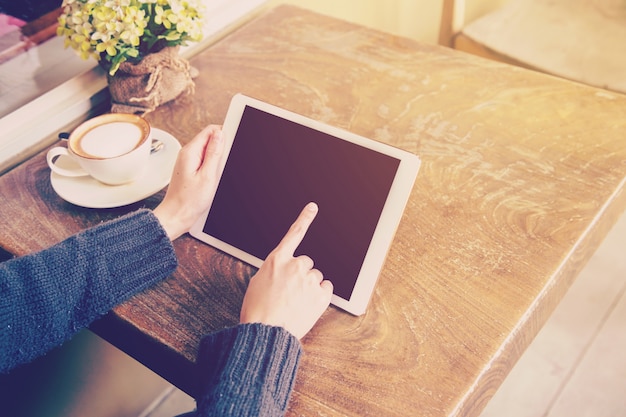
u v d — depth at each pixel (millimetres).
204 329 696
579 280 1635
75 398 1155
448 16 1630
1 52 1166
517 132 931
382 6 1964
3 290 676
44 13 1187
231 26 1331
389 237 714
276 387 611
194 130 977
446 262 750
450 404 608
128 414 1354
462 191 839
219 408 590
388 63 1102
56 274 704
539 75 1051
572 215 797
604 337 1506
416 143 919
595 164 868
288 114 787
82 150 827
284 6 1297
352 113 985
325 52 1139
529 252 754
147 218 758
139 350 730
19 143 1011
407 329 682
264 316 664
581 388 1411
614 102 977
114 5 880
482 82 1042
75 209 854
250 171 794
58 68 1132
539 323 740
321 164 761
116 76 986
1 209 861
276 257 705
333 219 742
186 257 787
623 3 1663
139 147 829
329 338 680
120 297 728
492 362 646
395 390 624
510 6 1720
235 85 1066
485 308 696
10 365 690
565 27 1627
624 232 1746
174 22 911
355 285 715
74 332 725
